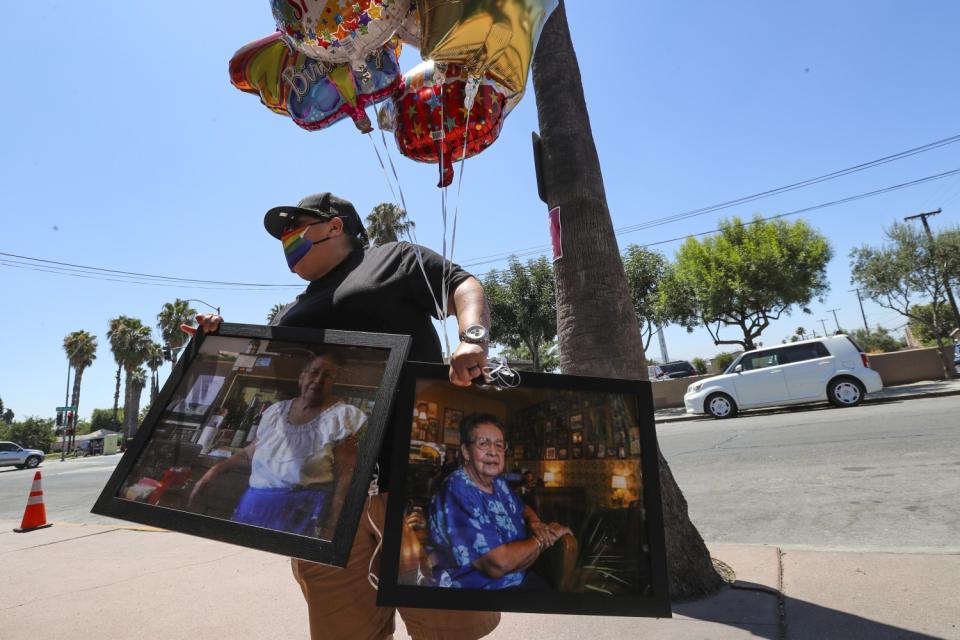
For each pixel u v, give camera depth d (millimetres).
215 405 1440
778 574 2945
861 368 11641
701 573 2805
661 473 2912
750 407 12656
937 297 17406
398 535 1159
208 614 3016
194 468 1375
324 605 1432
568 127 3312
